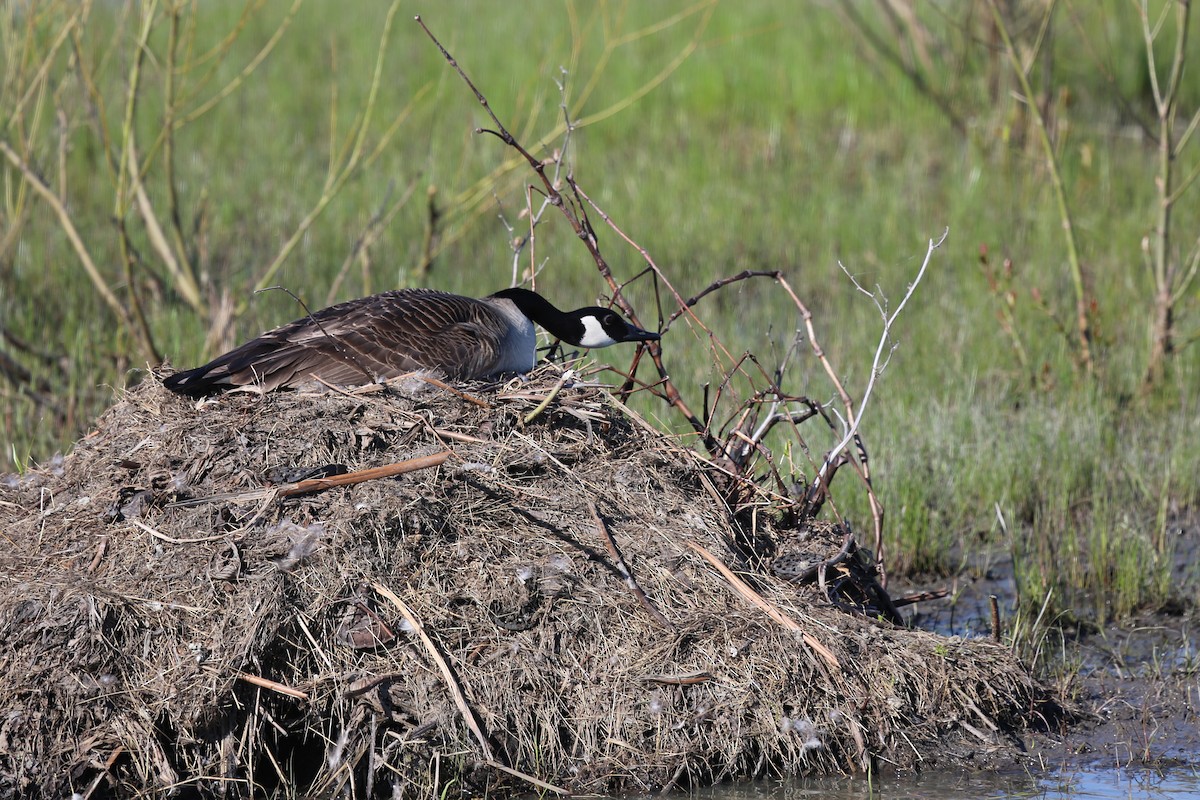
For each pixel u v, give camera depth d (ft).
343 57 97.40
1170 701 30.60
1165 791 26.63
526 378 31.91
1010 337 53.21
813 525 32.35
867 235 67.10
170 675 25.50
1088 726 29.48
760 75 92.84
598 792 26.23
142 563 26.86
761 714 27.02
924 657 28.60
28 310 53.52
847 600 31.07
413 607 26.71
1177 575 38.34
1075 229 65.62
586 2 110.83
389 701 25.86
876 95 89.15
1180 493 42.83
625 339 35.68
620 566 27.63
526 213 37.42
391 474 27.66
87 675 25.41
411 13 107.86
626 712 26.61
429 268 56.70
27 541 27.89
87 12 50.62
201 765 25.54
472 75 91.76
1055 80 85.30
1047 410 46.68
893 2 85.61
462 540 27.68
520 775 25.53
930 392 48.06
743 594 28.35
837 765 27.27
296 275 59.93
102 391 47.42
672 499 30.01
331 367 30.25
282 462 28.25
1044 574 36.14
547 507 28.81
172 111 49.78
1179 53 50.47
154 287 53.93
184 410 29.86
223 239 64.85
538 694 26.45
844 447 33.27
